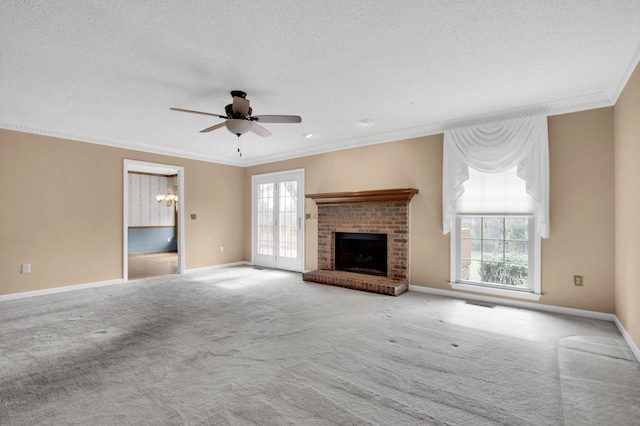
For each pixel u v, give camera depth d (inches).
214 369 92.1
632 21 84.9
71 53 100.1
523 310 147.6
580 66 110.0
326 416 70.8
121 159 212.7
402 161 191.6
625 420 69.4
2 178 167.3
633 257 105.2
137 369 92.1
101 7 77.8
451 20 84.5
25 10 78.4
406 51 100.4
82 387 82.6
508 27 87.8
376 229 196.9
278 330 122.6
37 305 157.5
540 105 145.5
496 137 156.7
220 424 68.1
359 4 77.5
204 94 133.6
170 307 153.9
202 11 79.8
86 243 196.2
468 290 167.5
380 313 143.3
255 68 111.2
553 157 145.3
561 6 79.0
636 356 99.6
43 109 151.3
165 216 422.0
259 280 216.8
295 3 76.9
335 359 98.3
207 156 261.1
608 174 133.6
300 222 247.3
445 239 175.5
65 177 188.5
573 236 140.7
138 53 100.5
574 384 84.0
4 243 167.8
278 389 81.7
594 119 136.6
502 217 160.2
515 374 89.1
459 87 128.0
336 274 207.2
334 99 140.7
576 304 139.8
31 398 77.7
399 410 72.9
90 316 140.4
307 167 241.0
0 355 101.4
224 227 274.5
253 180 283.3
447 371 90.8
